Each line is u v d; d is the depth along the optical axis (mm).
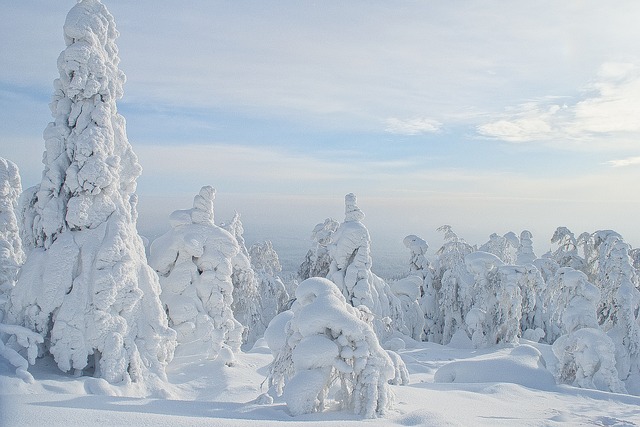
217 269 21656
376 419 11766
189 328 20172
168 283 21094
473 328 37312
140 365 15711
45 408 10320
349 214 35812
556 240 43500
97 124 16641
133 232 17562
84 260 15586
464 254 45219
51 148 16391
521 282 37062
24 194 16531
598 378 23141
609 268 30297
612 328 29328
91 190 16109
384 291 37438
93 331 15031
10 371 13406
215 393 16844
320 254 43219
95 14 17172
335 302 13047
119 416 9898
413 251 46219
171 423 9727
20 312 15234
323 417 11742
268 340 15617
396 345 34062
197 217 22406
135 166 17969
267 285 41281
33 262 15516
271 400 13367
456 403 16094
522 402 18172
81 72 16484
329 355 12297
